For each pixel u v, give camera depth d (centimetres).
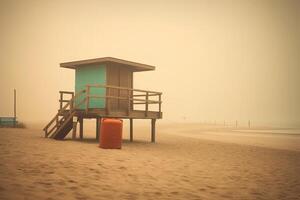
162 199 543
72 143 1235
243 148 1602
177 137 2278
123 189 583
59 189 537
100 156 916
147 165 850
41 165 714
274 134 3331
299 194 661
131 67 1661
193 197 572
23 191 500
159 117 1648
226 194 616
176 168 851
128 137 2069
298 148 1844
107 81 1525
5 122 2592
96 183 604
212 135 2867
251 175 838
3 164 691
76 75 1650
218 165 967
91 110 1344
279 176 852
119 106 1580
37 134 1717
